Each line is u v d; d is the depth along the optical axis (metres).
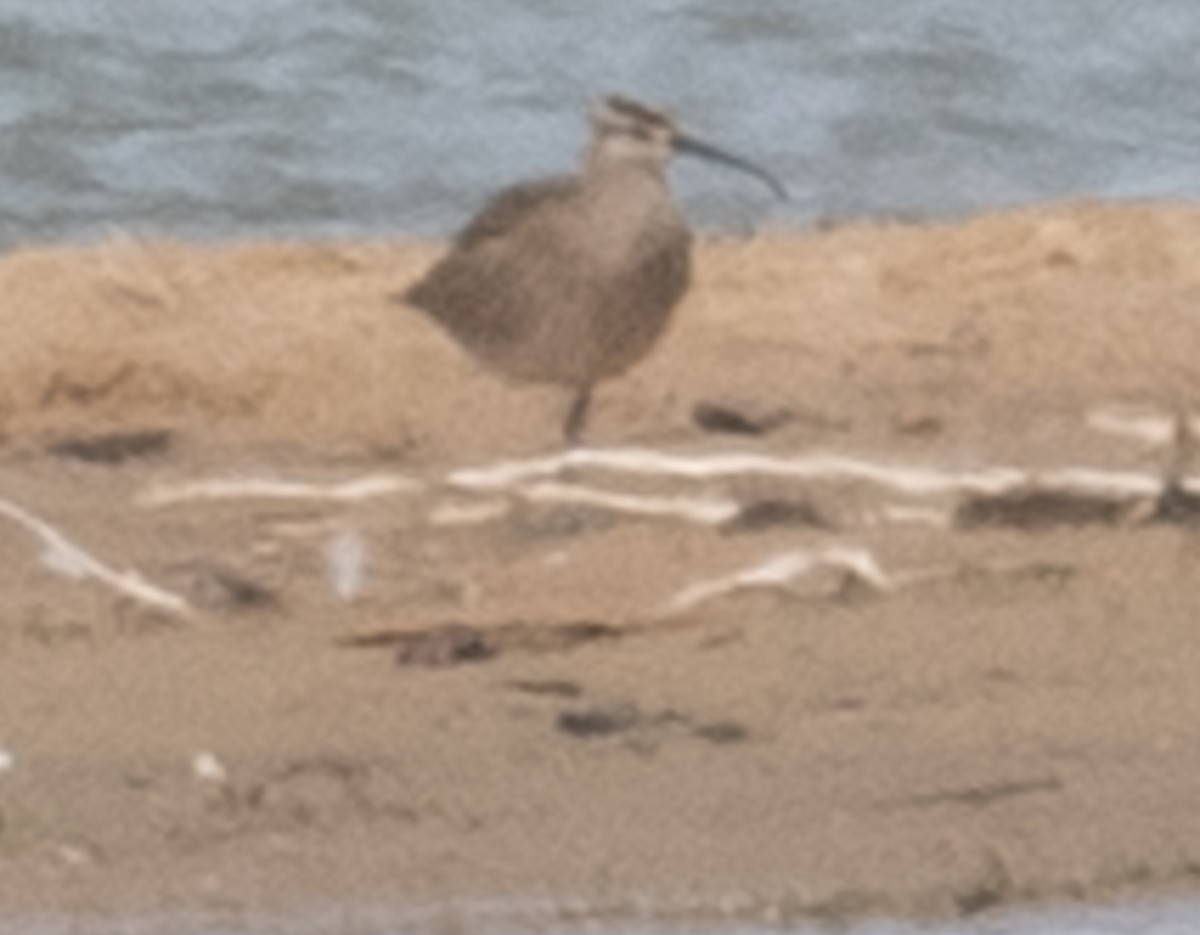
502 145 22.98
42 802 13.81
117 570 15.84
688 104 23.59
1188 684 14.83
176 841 13.60
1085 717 14.53
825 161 22.75
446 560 16.11
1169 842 13.66
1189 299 19.44
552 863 13.48
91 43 23.80
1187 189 22.42
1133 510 16.42
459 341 18.08
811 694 14.71
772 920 13.21
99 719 14.48
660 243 17.97
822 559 15.76
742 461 16.91
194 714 14.54
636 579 15.82
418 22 24.48
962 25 24.48
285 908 13.23
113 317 18.89
